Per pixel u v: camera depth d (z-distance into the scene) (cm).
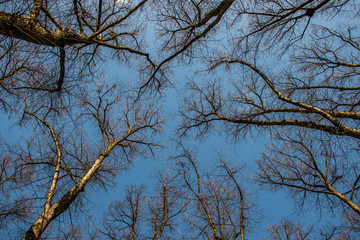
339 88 527
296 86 519
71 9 385
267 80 550
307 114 478
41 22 344
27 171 552
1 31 298
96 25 488
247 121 589
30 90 395
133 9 440
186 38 508
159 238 540
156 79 582
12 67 349
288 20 441
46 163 554
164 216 603
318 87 521
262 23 474
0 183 525
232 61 559
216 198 596
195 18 471
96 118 673
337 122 425
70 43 400
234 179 582
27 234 389
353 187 491
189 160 668
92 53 503
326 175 536
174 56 499
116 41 555
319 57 606
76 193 508
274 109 543
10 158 582
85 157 684
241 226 508
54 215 445
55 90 403
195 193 607
